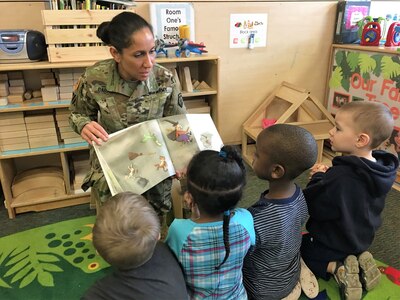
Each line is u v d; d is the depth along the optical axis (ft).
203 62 7.79
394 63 7.23
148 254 2.97
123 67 4.22
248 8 8.01
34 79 6.91
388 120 4.24
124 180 4.14
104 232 2.87
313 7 8.59
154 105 4.66
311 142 3.71
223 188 3.13
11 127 6.18
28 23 6.56
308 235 5.05
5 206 6.96
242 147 9.14
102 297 3.00
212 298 3.60
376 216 4.65
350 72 8.54
